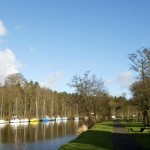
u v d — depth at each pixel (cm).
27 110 16900
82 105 9006
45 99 18675
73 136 6856
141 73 6059
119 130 5825
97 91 9450
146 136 4544
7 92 15512
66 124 12456
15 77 16475
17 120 13900
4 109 15400
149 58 5978
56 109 19888
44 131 8394
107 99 11581
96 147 3256
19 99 15762
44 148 4953
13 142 5762
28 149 4872
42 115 17888
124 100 16375
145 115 7475
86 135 4638
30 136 6912
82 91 9012
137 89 7588
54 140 6056
